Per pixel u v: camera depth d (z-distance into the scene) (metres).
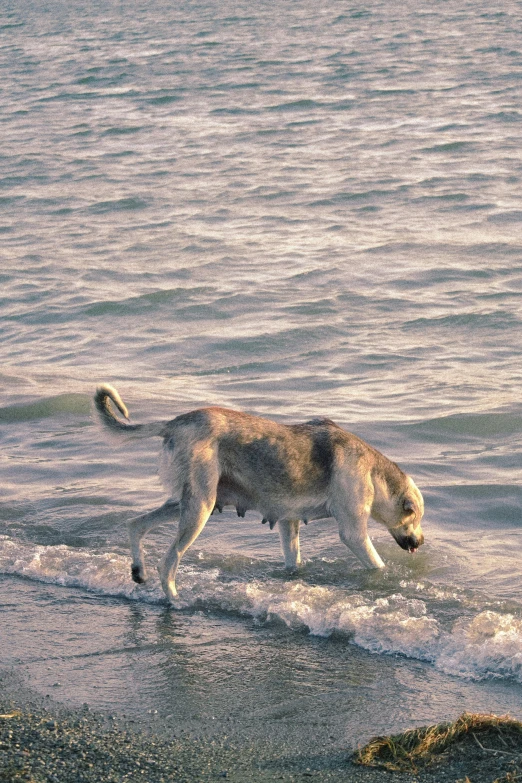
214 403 14.79
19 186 35.47
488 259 23.50
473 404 14.46
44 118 51.78
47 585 8.96
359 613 8.16
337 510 9.17
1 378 16.41
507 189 31.00
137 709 6.64
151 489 11.44
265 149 40.41
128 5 155.88
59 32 109.38
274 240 26.38
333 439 9.18
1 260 25.56
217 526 10.59
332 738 6.28
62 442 13.26
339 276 22.61
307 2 134.50
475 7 107.38
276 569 9.41
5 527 10.32
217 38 90.06
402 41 77.62
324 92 54.47
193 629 8.05
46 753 5.96
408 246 24.94
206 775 5.78
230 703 6.76
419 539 9.62
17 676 7.14
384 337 18.33
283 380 16.08
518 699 6.82
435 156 36.97
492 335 18.17
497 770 5.71
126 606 8.52
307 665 7.41
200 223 28.72
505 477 11.73
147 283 22.80
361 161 36.75
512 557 9.59
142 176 36.25
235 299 21.14
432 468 12.14
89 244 26.94
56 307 21.30
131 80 64.88
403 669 7.34
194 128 46.38
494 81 54.75
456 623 7.99
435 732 6.12
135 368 17.11
